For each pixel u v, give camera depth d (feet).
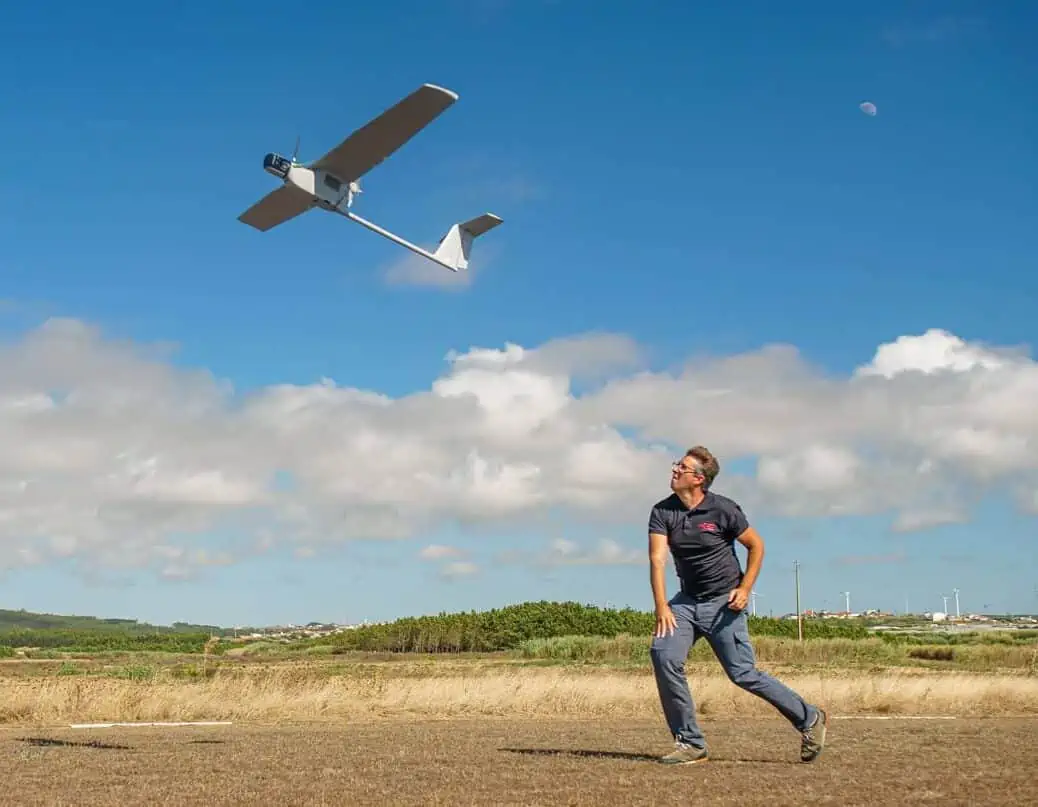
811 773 18.69
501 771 19.75
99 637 229.04
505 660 144.05
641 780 17.97
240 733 34.55
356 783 18.35
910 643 187.32
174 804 16.17
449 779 18.63
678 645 20.99
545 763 21.15
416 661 140.87
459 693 50.72
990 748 23.39
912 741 25.72
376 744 27.40
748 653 21.18
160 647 200.95
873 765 19.86
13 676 86.69
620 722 40.09
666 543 21.39
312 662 135.74
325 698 48.37
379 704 49.11
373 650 181.16
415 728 36.47
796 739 28.04
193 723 42.42
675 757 20.86
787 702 20.79
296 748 26.23
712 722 39.50
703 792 16.31
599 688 52.39
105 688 48.34
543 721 41.47
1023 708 49.65
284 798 16.58
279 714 45.98
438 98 61.72
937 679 61.62
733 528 21.27
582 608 187.11
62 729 38.78
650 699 50.52
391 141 64.59
